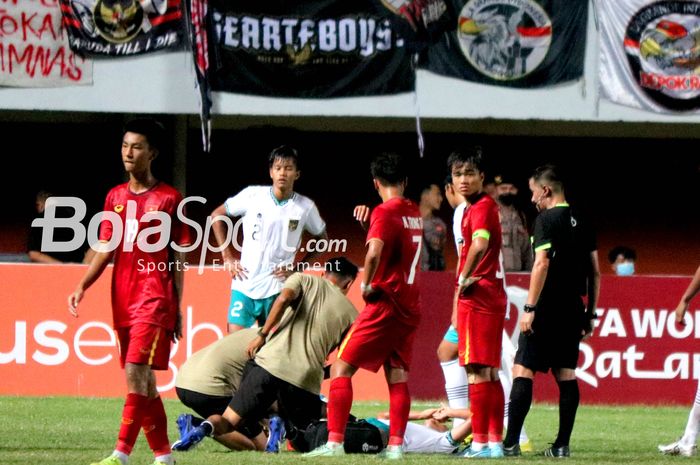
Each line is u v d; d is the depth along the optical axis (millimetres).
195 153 72625
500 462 29000
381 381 48312
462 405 34469
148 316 25594
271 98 60375
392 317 29609
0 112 68312
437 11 60938
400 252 29703
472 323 30438
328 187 75000
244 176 72625
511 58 61438
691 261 77250
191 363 33125
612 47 61688
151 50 59875
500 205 57625
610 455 32812
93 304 47469
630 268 64250
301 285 32562
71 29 59469
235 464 27672
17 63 59344
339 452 29953
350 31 60562
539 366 31891
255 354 32312
